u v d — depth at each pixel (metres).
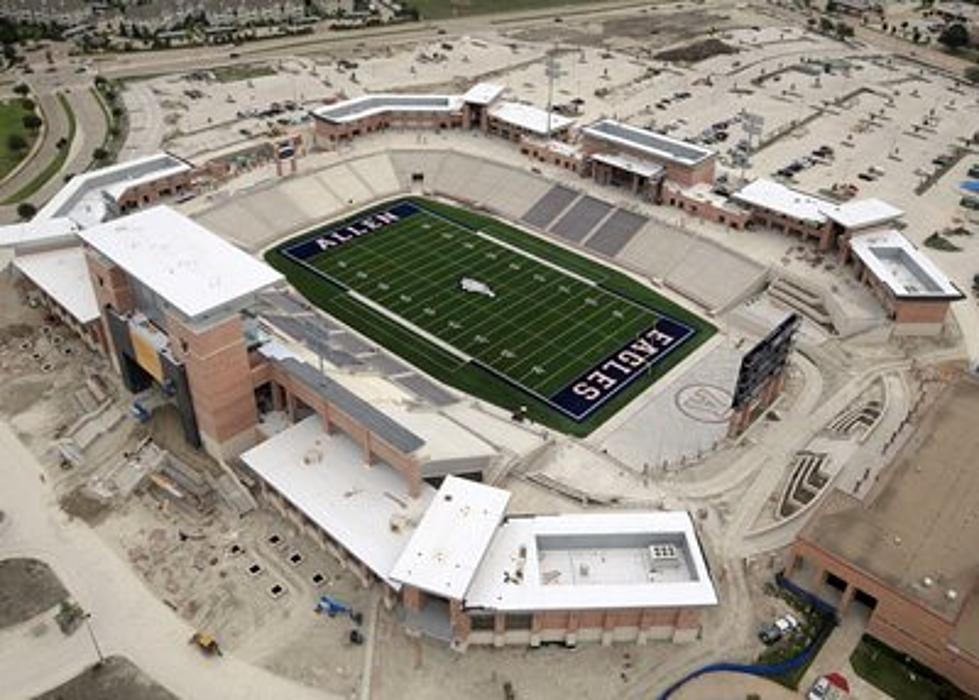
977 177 179.88
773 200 147.25
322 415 96.19
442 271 141.62
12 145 179.00
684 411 112.25
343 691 75.88
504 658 78.88
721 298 134.62
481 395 113.56
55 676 76.75
